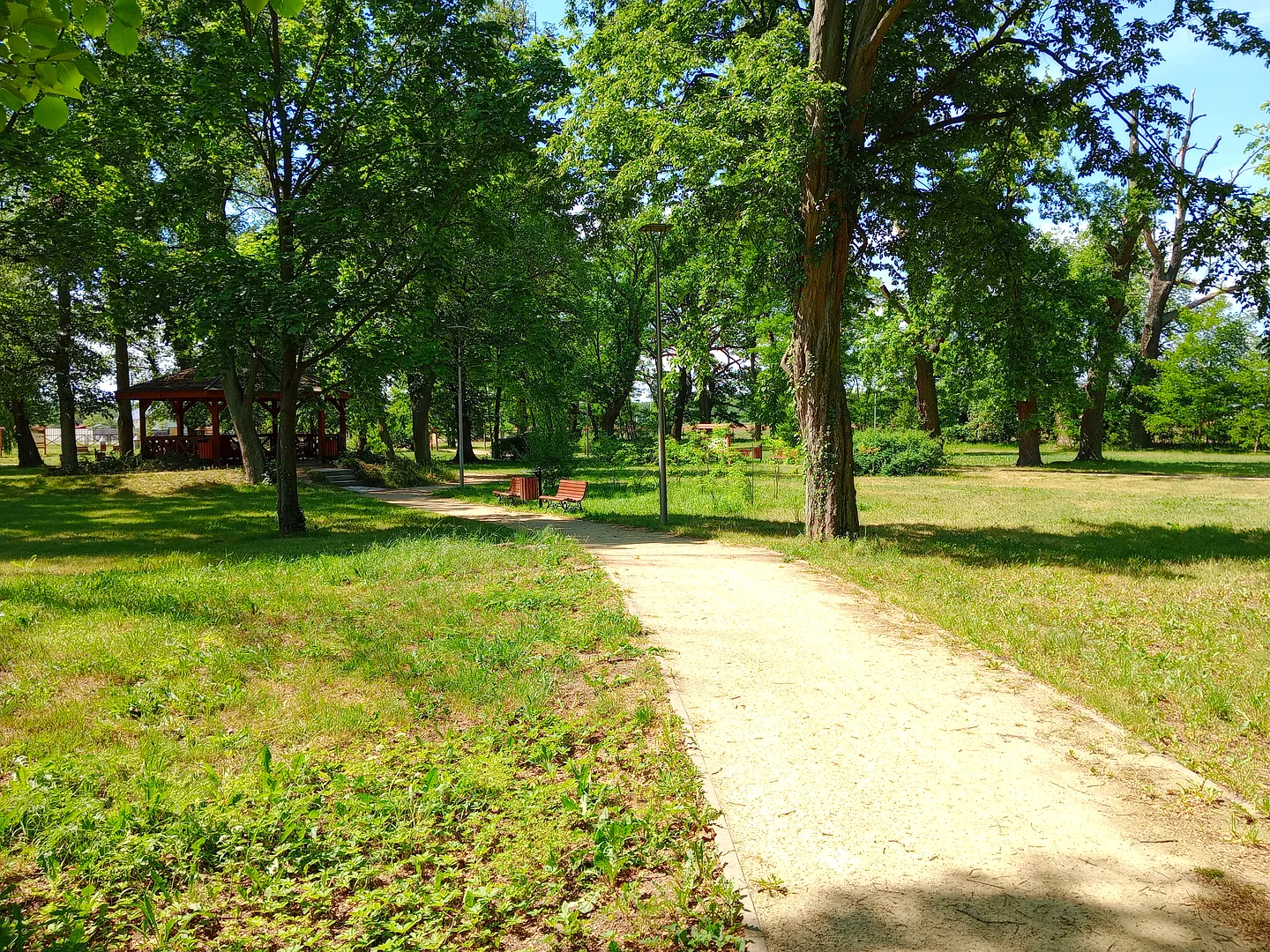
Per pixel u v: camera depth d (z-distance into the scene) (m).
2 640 6.66
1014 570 10.41
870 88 13.01
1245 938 2.98
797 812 3.98
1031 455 33.16
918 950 2.90
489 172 15.79
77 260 16.95
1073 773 4.45
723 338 37.28
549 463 23.81
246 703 5.37
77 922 2.90
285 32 15.36
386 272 15.87
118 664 6.04
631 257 38.69
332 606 8.05
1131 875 3.43
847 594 9.12
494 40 16.56
